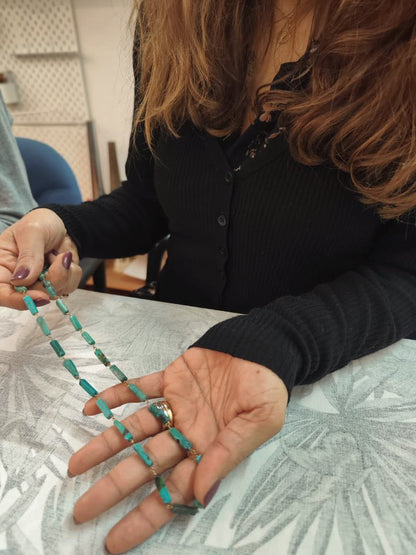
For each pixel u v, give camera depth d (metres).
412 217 0.48
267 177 0.50
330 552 0.28
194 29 0.46
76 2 1.45
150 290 0.86
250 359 0.34
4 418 0.37
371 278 0.47
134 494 0.31
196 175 0.55
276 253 0.55
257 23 0.49
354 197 0.48
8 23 1.56
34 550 0.28
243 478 0.32
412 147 0.39
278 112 0.46
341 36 0.37
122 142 1.73
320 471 0.33
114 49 1.53
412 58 0.35
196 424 0.34
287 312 0.40
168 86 0.51
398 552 0.28
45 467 0.33
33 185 1.04
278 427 0.32
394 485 0.32
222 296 0.63
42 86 1.67
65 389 0.41
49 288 0.45
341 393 0.41
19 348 0.46
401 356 0.45
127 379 0.41
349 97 0.40
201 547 0.28
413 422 0.37
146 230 0.74
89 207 0.66
